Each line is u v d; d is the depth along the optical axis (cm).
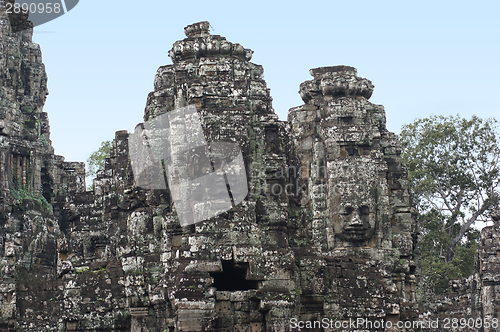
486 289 4300
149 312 2866
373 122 3825
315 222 3538
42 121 4728
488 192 6003
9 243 3419
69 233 3719
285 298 2448
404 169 3831
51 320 3086
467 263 5575
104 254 3538
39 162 4372
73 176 4600
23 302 3106
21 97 4488
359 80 3812
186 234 2530
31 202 4219
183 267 2398
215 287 2409
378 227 3525
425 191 5834
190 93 2627
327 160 3569
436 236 5650
